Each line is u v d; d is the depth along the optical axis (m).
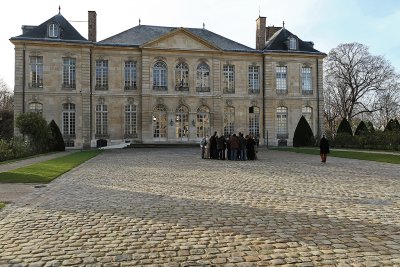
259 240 6.14
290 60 44.81
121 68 40.97
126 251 5.68
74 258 5.39
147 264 5.16
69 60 39.53
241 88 44.06
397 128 35.91
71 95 39.38
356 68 54.84
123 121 40.97
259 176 14.59
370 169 16.92
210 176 14.66
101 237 6.38
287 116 44.81
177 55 42.09
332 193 10.56
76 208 8.66
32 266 5.10
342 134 37.69
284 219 7.53
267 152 31.03
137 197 10.08
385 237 6.26
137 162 21.30
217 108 43.00
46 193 10.67
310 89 45.41
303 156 26.03
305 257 5.34
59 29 39.28
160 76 42.00
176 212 8.22
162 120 42.12
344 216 7.76
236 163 20.69
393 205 8.85
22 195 10.32
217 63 43.12
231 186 12.02
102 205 9.00
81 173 15.65
